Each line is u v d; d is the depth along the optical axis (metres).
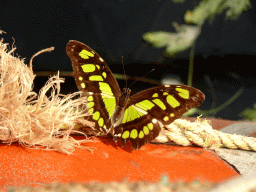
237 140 0.59
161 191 0.52
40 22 2.51
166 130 0.59
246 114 1.23
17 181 0.52
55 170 0.54
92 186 0.52
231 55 2.26
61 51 2.42
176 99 0.57
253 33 2.18
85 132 0.58
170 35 1.36
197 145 0.59
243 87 2.09
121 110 0.57
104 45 2.55
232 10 1.26
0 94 0.55
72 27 2.58
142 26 2.42
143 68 2.28
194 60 2.22
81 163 0.55
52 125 0.56
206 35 2.12
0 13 2.40
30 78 0.56
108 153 0.57
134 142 0.57
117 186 0.53
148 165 0.56
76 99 0.58
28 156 0.55
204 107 1.81
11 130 0.55
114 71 2.31
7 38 2.36
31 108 0.56
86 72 0.57
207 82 2.12
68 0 2.57
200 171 0.55
